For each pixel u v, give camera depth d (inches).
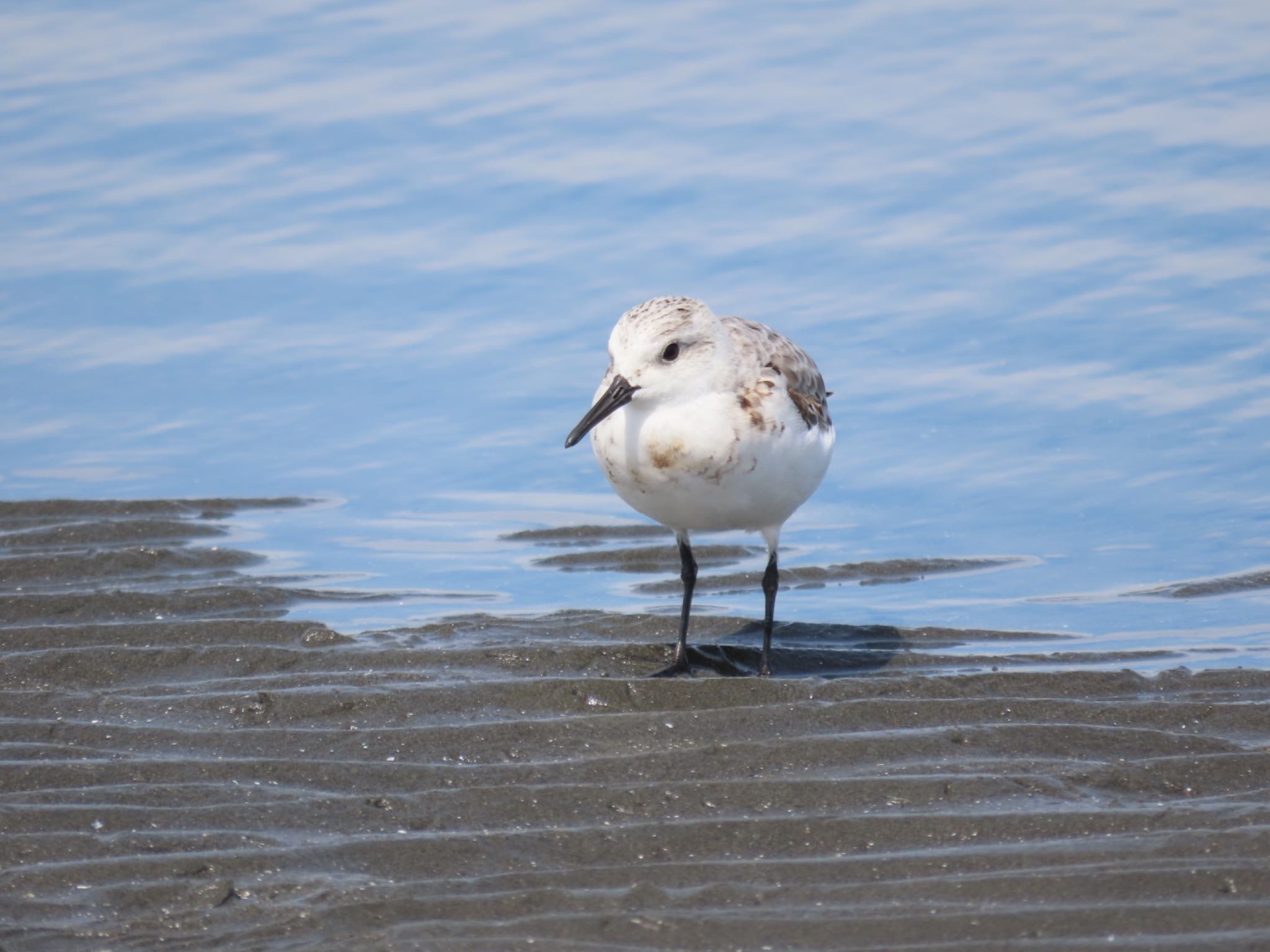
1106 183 736.3
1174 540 503.5
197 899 273.4
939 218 724.0
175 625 428.8
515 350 662.5
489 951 253.6
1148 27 869.8
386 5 929.5
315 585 487.2
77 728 356.8
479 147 799.1
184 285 708.7
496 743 344.8
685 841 292.7
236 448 600.4
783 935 256.7
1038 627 446.0
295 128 821.2
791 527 534.0
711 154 786.2
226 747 346.0
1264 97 787.4
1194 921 254.5
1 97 842.2
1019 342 635.5
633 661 414.9
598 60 872.9
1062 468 554.6
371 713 367.6
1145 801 307.0
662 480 402.9
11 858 289.1
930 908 263.3
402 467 587.8
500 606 473.7
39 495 559.2
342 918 265.7
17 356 663.8
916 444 578.6
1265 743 338.6
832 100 824.3
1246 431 565.0
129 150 804.0
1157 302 649.0
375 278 711.1
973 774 318.3
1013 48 859.4
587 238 731.4
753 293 681.0
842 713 355.9
